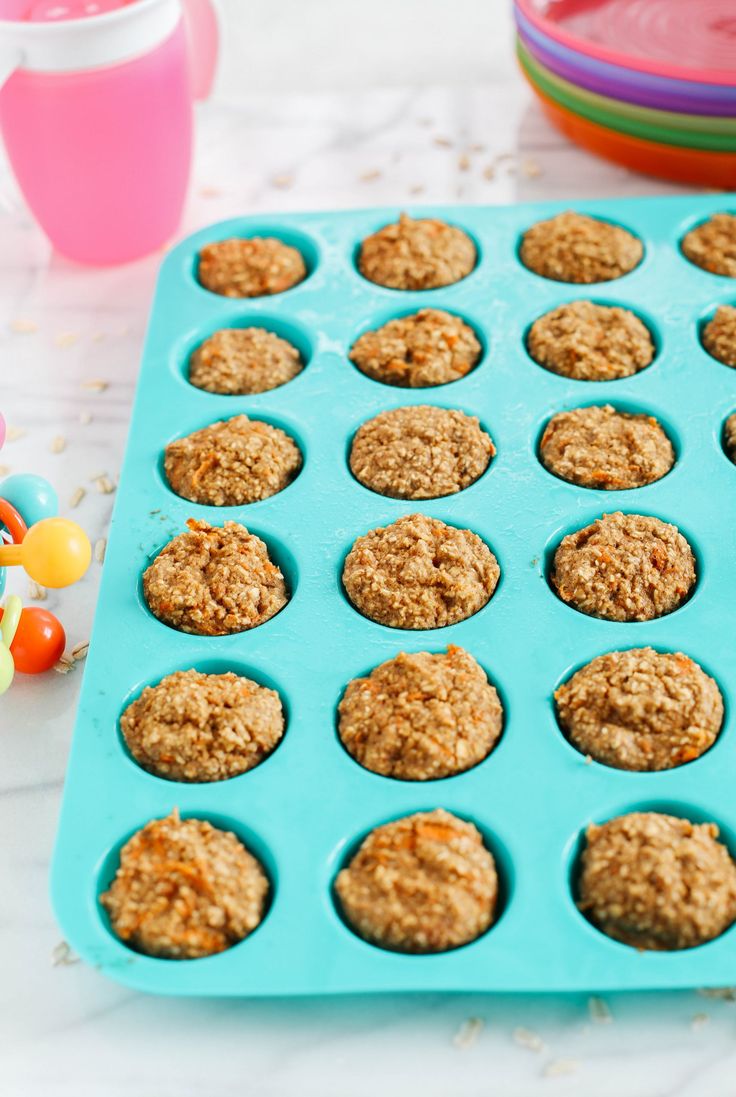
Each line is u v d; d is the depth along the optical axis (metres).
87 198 0.53
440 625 0.43
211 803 0.39
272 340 0.50
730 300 0.51
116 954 0.37
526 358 0.49
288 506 0.46
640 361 0.49
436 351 0.49
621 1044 0.36
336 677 0.42
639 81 0.54
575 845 0.38
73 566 0.42
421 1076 0.36
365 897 0.37
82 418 0.51
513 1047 0.36
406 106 0.63
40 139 0.51
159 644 0.42
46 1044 0.37
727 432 0.47
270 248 0.52
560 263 0.52
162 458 0.47
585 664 0.42
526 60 0.59
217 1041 0.37
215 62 0.60
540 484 0.46
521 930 0.37
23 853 0.40
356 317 0.51
